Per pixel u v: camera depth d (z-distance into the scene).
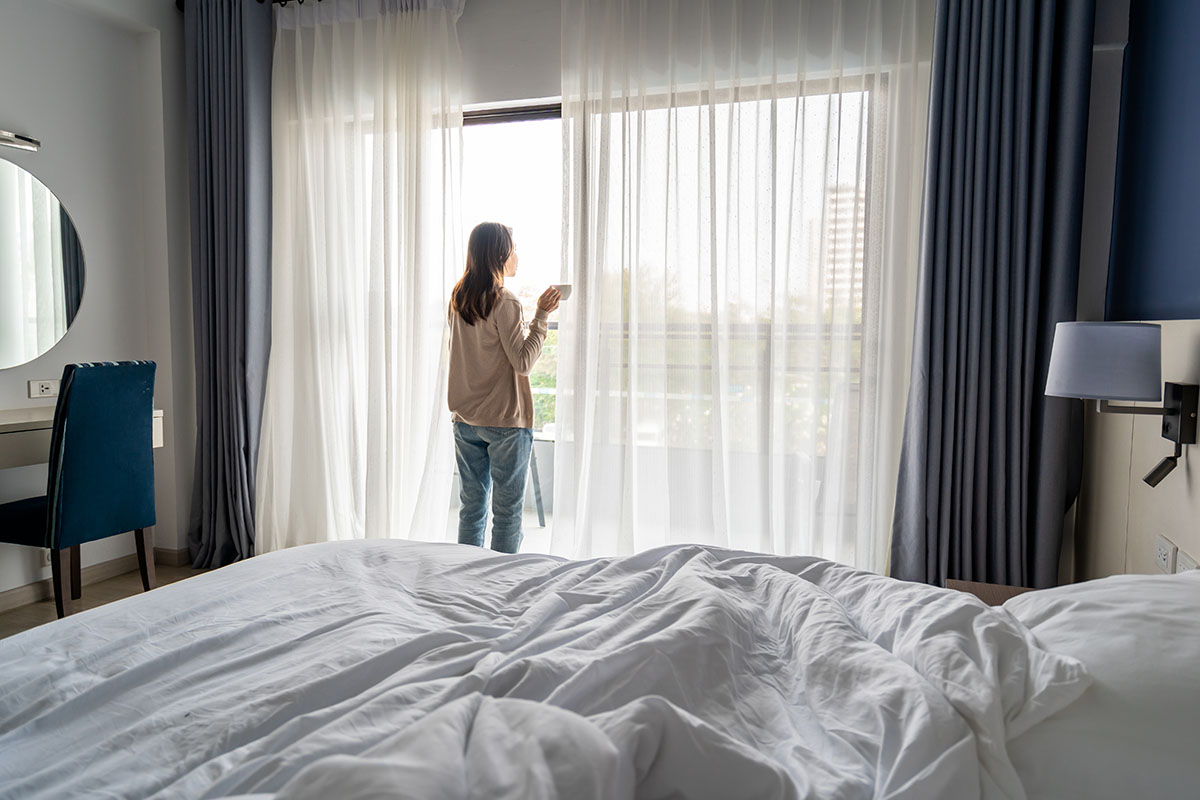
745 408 2.95
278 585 1.55
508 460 2.98
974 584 2.06
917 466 2.58
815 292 2.85
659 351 3.03
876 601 1.37
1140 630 1.02
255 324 3.51
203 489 3.57
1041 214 2.46
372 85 3.40
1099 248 2.54
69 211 3.21
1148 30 2.22
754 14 2.86
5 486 3.00
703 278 2.93
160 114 3.49
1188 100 1.91
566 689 0.95
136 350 3.54
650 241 3.01
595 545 3.09
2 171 2.96
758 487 2.89
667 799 0.83
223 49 3.41
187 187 3.64
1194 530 1.58
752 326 2.93
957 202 2.52
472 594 1.53
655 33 2.97
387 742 0.78
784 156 2.84
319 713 0.95
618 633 1.21
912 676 1.01
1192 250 1.86
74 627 1.30
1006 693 1.00
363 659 1.17
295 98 3.50
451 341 3.01
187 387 3.67
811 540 2.86
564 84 3.05
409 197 3.29
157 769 0.89
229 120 3.42
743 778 0.82
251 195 3.45
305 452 3.53
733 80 2.86
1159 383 1.63
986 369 2.54
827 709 1.03
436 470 3.26
